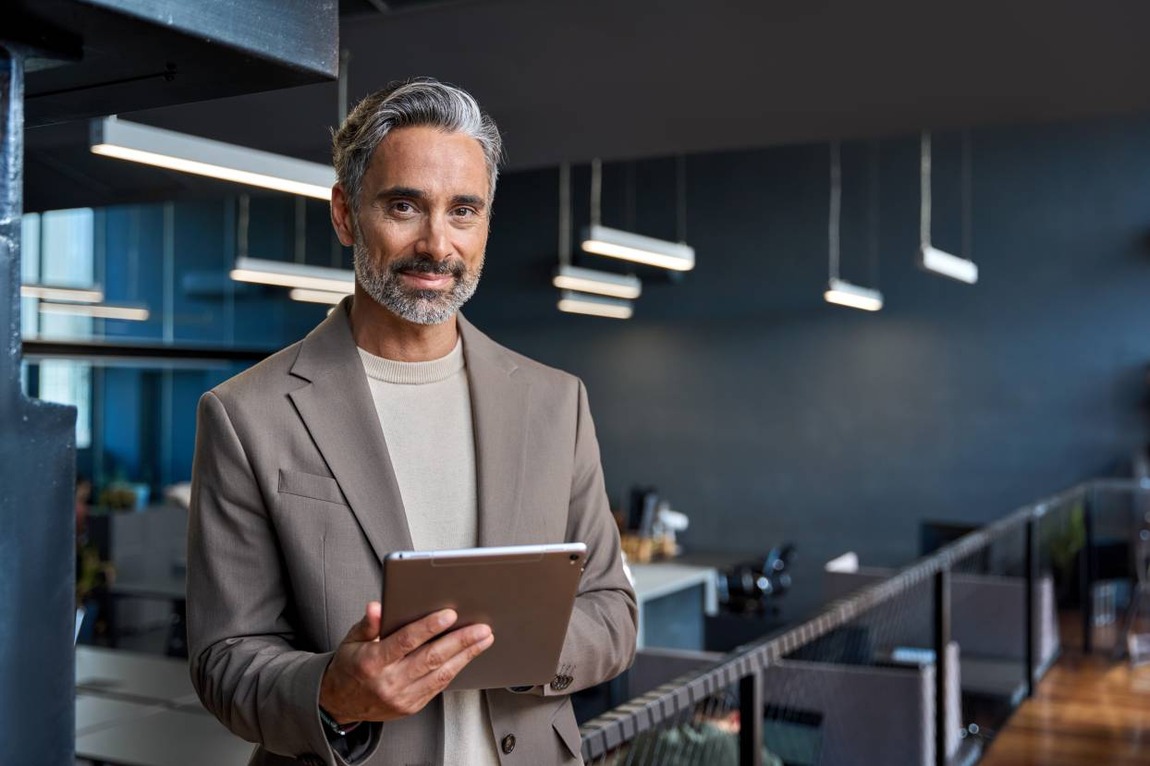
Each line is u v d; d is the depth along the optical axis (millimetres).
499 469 1135
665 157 12273
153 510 10180
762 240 11844
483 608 918
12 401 491
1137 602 6859
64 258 10953
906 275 11109
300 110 4637
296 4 581
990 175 10664
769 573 9680
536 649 981
